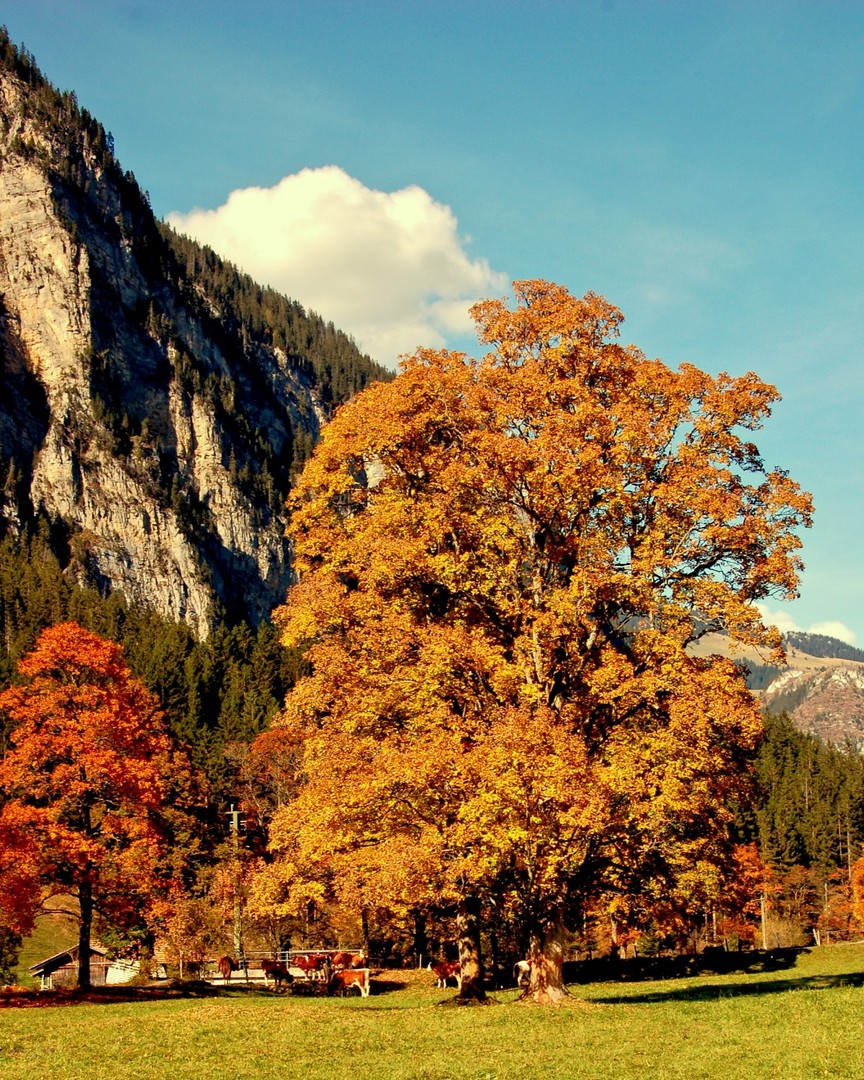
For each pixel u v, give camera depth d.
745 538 24.75
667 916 33.81
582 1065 17.55
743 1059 17.59
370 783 23.36
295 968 52.50
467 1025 22.25
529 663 25.16
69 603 172.38
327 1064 18.30
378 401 27.75
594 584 24.11
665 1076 16.45
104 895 37.50
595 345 27.97
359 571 27.64
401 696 25.39
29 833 35.88
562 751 21.20
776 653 24.58
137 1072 17.78
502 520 25.09
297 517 28.73
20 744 38.06
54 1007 30.14
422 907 31.06
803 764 159.50
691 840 27.70
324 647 27.11
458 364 27.97
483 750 21.75
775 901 114.44
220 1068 18.03
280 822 26.84
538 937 25.84
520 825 21.34
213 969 53.38
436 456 26.89
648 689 23.27
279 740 77.50
